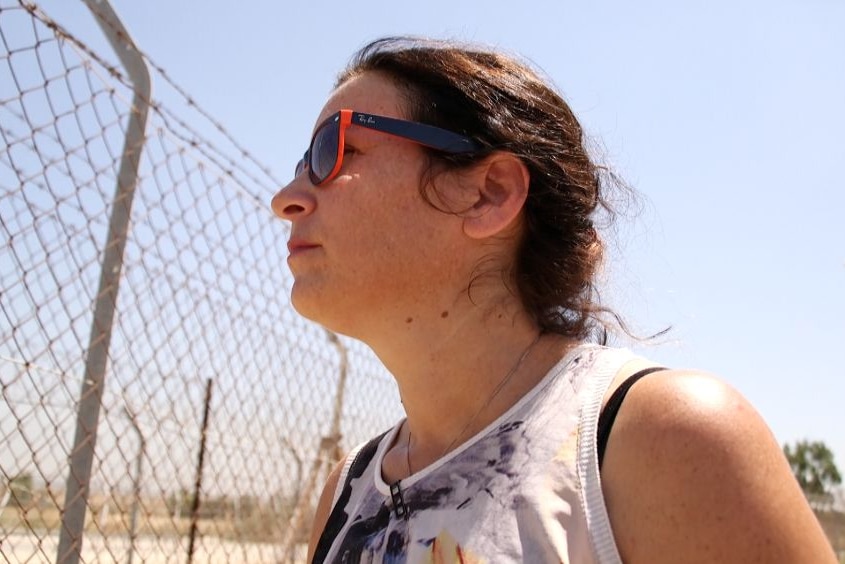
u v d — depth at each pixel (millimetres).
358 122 1428
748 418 1075
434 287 1379
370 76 1500
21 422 2266
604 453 1110
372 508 1350
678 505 1028
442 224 1387
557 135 1528
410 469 1390
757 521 1003
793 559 995
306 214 1442
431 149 1412
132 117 2768
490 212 1388
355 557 1300
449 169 1403
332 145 1423
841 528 13414
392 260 1370
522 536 1101
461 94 1440
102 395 2562
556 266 1441
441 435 1382
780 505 1021
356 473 1529
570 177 1501
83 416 2533
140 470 2994
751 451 1043
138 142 2734
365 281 1375
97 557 2635
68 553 2443
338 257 1387
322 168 1425
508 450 1192
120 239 2648
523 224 1452
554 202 1471
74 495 2498
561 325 1420
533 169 1458
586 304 1475
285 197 1458
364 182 1397
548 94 1564
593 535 1062
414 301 1380
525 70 1576
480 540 1132
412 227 1381
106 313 2594
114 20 2826
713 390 1097
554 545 1064
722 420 1057
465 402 1360
